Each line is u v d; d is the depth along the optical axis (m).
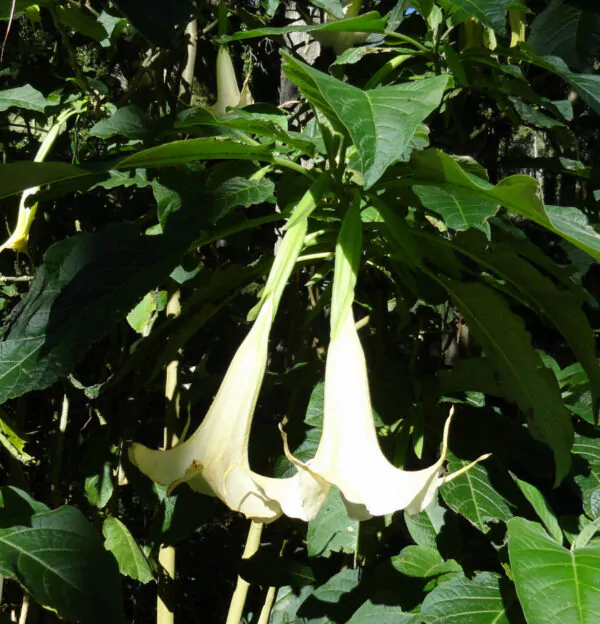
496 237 1.13
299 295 1.96
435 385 1.32
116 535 1.60
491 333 1.12
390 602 1.17
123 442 1.70
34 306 0.97
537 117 1.55
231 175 1.24
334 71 1.50
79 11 1.33
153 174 1.34
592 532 1.09
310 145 1.09
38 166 0.94
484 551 1.45
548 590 0.88
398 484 0.76
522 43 1.38
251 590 1.93
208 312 1.27
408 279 1.16
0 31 1.95
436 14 1.39
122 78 2.25
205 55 2.09
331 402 0.83
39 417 2.14
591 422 1.30
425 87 0.78
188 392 1.56
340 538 1.38
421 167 0.96
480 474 1.24
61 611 1.02
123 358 1.79
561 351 1.70
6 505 1.13
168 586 1.69
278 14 2.25
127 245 0.97
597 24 1.55
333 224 1.11
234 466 0.79
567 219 0.91
